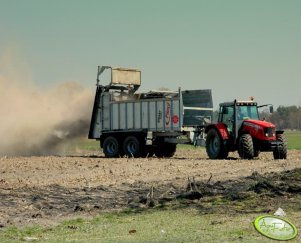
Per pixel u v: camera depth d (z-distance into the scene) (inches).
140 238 640.4
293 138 4746.6
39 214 796.0
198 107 1918.1
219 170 1347.2
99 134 2012.8
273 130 1644.9
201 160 1660.9
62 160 1764.3
